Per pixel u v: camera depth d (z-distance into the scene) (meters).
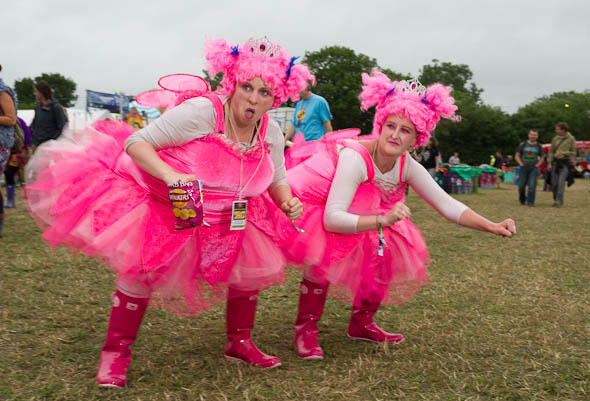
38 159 2.43
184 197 2.14
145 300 2.37
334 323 3.41
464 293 4.12
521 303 3.88
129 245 2.25
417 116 2.61
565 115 71.88
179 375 2.46
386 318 3.50
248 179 2.44
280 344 2.98
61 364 2.53
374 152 2.79
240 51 2.37
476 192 17.00
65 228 2.35
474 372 2.65
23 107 37.59
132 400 2.20
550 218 9.33
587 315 3.62
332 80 48.53
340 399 2.30
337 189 2.67
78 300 3.54
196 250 2.38
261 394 2.30
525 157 11.98
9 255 4.66
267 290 4.08
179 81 2.46
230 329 2.65
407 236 2.93
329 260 2.72
